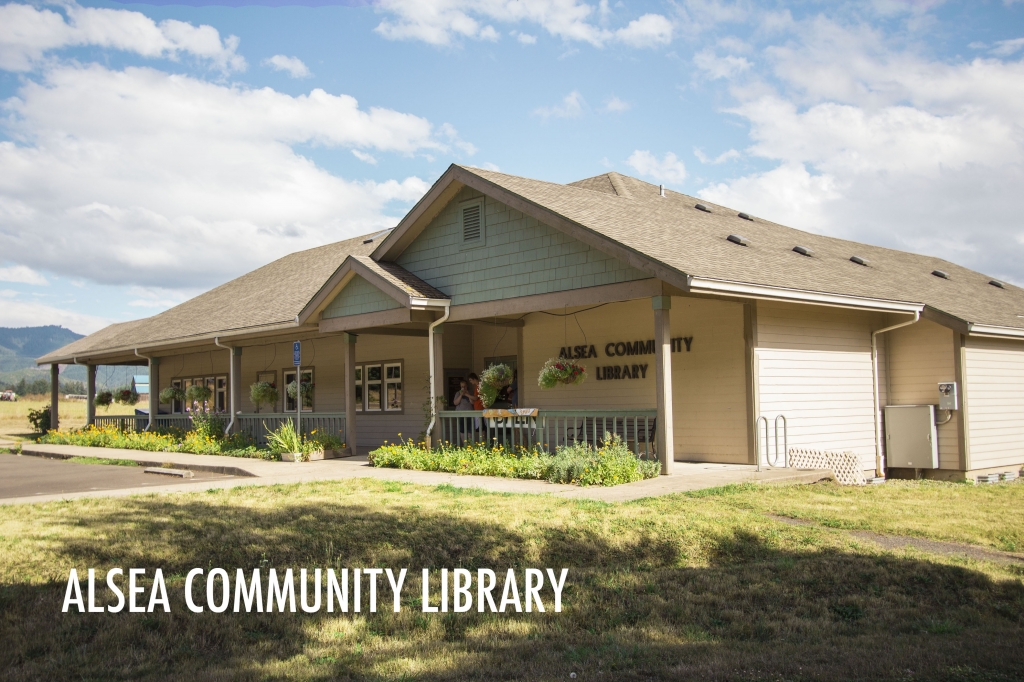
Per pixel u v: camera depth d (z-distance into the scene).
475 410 16.77
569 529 9.02
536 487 12.02
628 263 12.83
